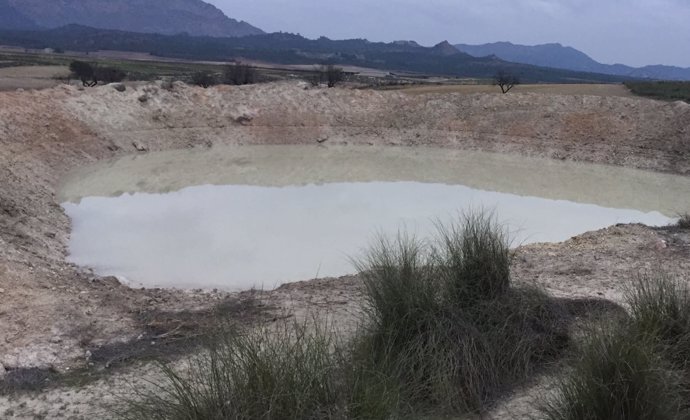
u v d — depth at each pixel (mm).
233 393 3576
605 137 28109
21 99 23172
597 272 8508
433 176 22641
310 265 11570
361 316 6137
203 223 14695
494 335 4992
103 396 5441
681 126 27250
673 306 5004
